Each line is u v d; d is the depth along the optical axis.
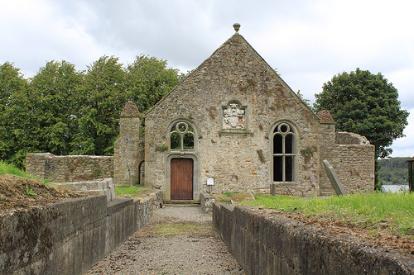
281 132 32.59
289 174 33.72
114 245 13.48
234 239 12.52
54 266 7.40
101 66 53.66
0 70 53.38
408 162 17.17
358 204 8.05
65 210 8.09
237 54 32.56
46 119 50.84
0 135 49.91
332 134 33.44
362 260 3.91
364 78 55.03
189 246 14.54
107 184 15.46
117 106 52.25
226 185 31.84
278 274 6.88
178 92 32.03
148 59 57.41
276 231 7.04
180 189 31.80
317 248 5.00
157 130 31.72
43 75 52.41
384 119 53.19
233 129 32.12
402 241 4.47
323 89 57.75
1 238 5.21
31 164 34.56
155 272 10.63
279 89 32.66
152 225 20.50
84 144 50.06
